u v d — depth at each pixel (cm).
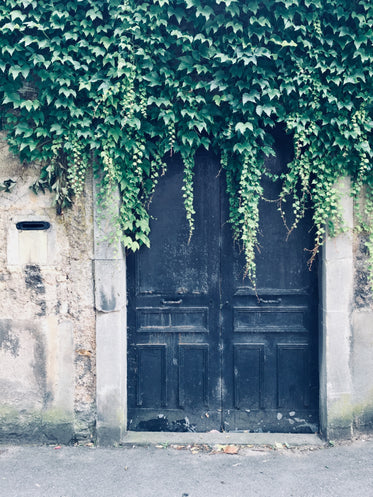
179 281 435
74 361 414
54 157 402
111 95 389
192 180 430
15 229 413
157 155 412
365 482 346
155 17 392
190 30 405
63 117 392
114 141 397
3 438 414
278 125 423
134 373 436
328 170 400
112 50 396
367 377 412
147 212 432
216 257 434
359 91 396
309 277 431
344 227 406
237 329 434
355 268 412
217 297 434
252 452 396
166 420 436
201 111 400
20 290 415
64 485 347
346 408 409
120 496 333
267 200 424
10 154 412
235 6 388
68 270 413
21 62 389
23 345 415
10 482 351
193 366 436
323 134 402
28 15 390
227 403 436
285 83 390
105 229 408
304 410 433
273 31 400
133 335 436
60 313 414
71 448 406
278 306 433
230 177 418
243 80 398
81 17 392
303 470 365
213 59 398
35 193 410
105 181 400
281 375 434
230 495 333
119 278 411
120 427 411
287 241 432
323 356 416
